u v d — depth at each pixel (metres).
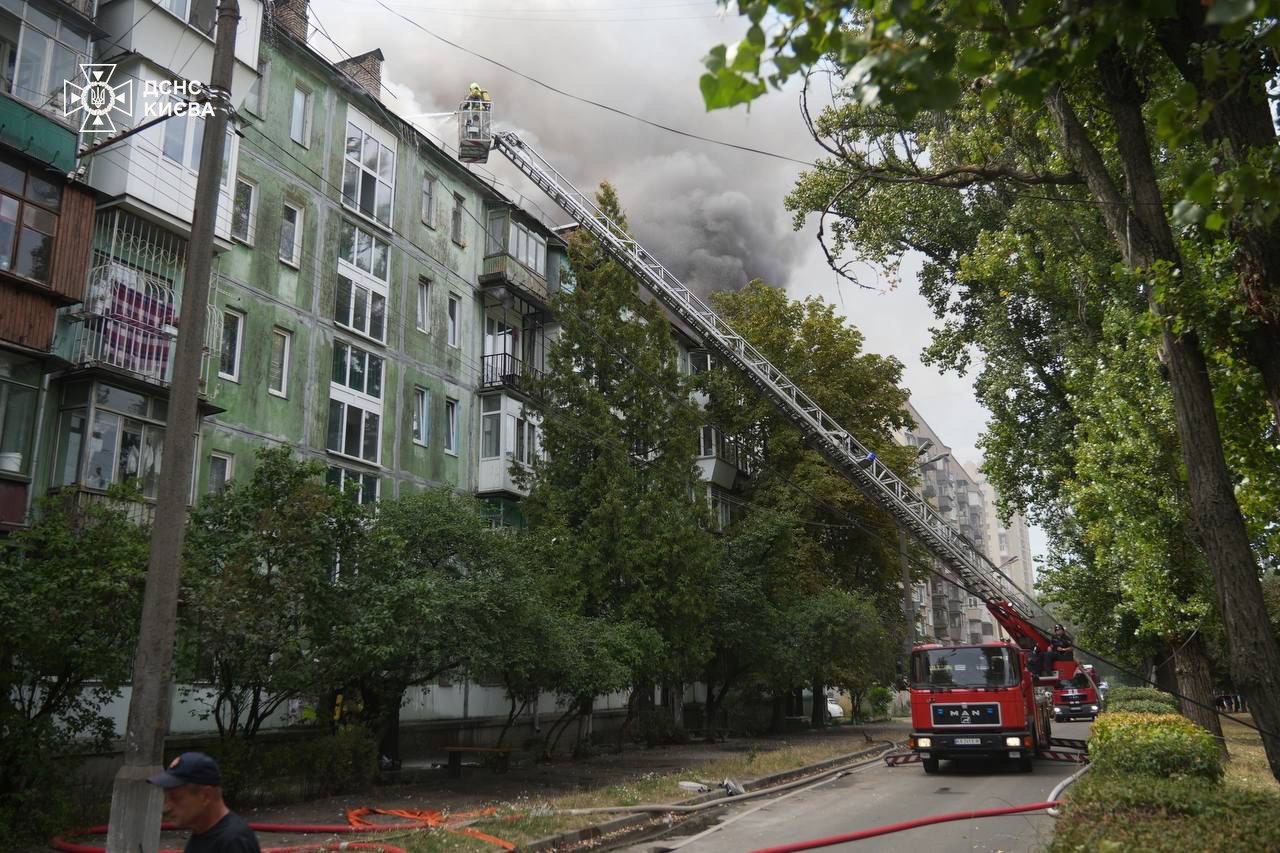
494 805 13.60
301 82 22.75
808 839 11.23
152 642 8.62
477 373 27.73
